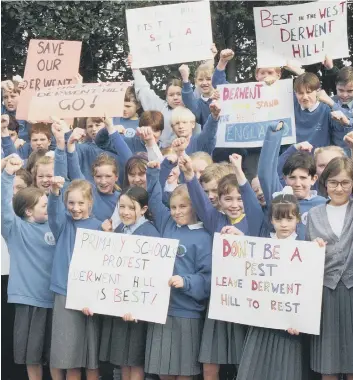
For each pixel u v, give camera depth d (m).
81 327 5.02
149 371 4.81
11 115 6.36
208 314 4.72
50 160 5.58
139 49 5.95
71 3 6.68
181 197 4.88
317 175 5.04
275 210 4.59
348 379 4.55
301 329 4.48
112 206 5.36
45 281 5.23
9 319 5.82
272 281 4.57
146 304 4.83
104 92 5.54
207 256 4.83
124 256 4.93
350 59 6.43
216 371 4.82
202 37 5.87
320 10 5.62
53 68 6.11
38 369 5.31
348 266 4.44
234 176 4.83
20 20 6.71
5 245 5.50
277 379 4.57
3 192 5.25
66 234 5.14
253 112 5.63
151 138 5.30
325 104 5.48
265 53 5.72
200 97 5.98
